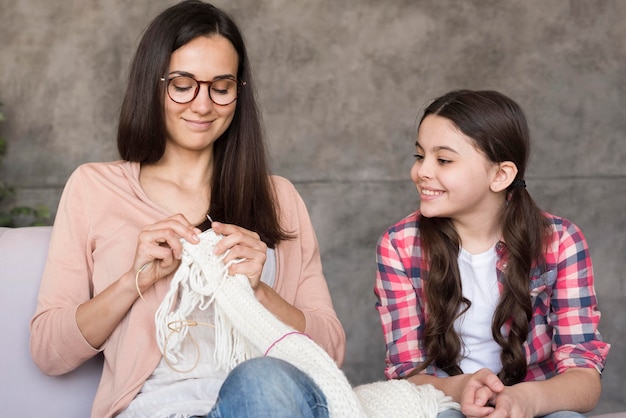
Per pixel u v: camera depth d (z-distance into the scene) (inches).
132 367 65.3
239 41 72.6
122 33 153.1
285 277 75.4
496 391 62.2
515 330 72.3
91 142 153.1
